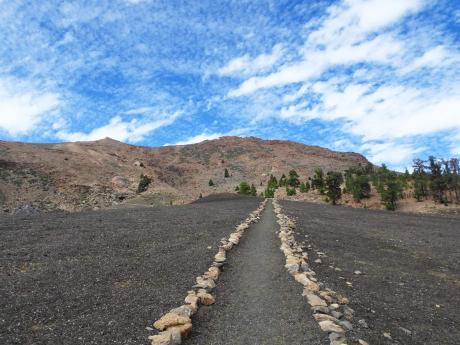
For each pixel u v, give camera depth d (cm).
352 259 1404
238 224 2284
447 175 7494
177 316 675
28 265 1044
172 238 1620
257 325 689
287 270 1114
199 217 2655
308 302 818
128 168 13912
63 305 733
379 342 640
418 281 1135
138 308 736
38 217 2372
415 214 4812
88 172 12050
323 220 2998
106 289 851
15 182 9675
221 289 919
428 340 684
